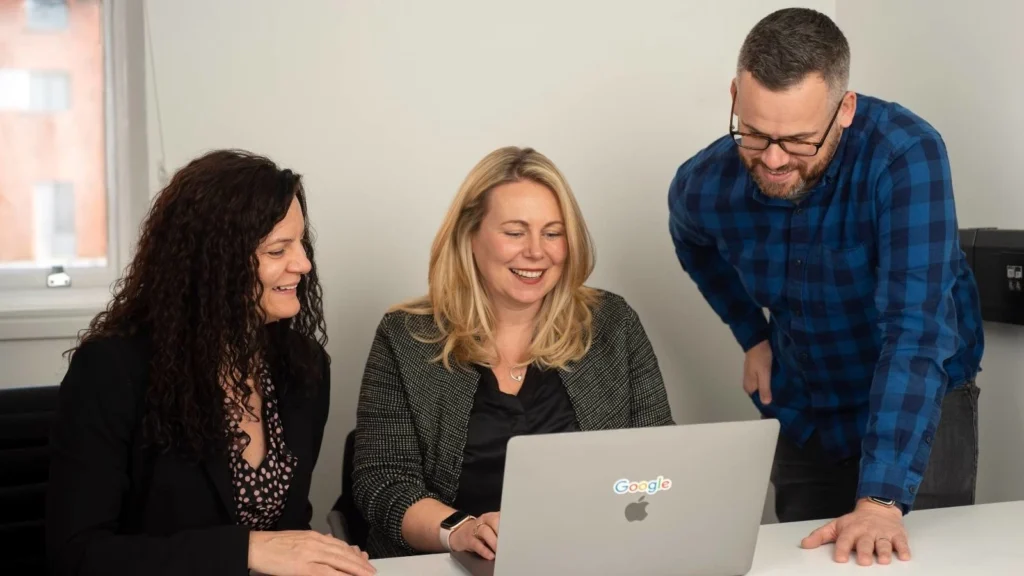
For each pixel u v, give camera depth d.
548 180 2.07
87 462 1.61
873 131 1.93
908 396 1.75
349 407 2.86
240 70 2.71
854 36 3.03
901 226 1.85
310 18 2.76
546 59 2.96
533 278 2.08
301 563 1.51
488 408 2.10
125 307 1.74
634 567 1.47
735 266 2.27
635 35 3.03
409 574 1.55
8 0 2.77
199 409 1.67
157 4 2.65
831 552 1.65
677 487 1.45
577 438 1.37
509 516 1.38
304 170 2.78
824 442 2.31
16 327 2.58
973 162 2.56
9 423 1.95
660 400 2.21
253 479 1.76
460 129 2.90
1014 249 2.33
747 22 3.12
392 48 2.82
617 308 2.25
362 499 1.99
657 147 3.08
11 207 2.80
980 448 2.56
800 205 2.05
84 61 2.82
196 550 1.51
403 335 2.12
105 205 2.87
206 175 1.71
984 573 1.53
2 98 2.78
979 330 2.13
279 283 1.76
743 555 1.54
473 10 2.88
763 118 1.78
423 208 2.88
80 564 1.52
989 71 2.50
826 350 2.17
